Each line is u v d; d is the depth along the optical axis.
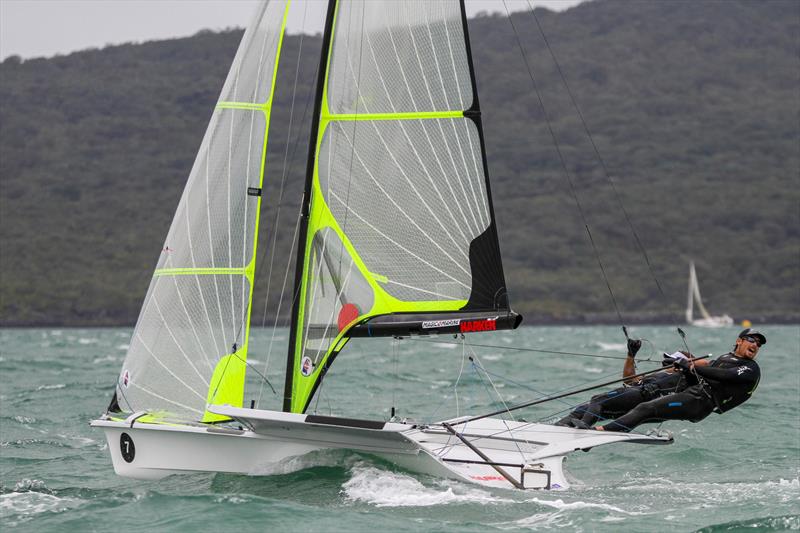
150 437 32.69
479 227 33.53
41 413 53.50
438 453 32.97
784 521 27.61
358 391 63.56
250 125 34.12
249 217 33.91
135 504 28.86
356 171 33.53
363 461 32.47
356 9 33.59
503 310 33.31
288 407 33.16
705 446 42.31
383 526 26.94
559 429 34.22
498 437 33.84
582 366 87.94
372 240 33.50
